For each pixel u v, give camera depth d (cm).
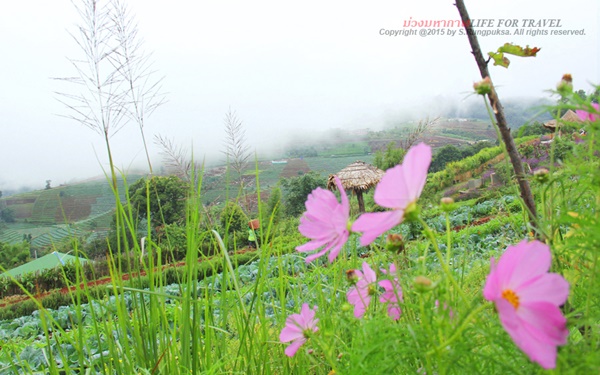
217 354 169
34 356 536
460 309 67
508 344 66
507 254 56
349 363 86
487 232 678
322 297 142
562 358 53
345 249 143
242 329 169
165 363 163
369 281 96
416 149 60
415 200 61
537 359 49
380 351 72
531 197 91
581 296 74
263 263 162
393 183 60
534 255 55
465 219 1199
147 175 178
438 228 654
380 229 61
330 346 95
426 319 62
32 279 1499
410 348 67
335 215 73
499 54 106
